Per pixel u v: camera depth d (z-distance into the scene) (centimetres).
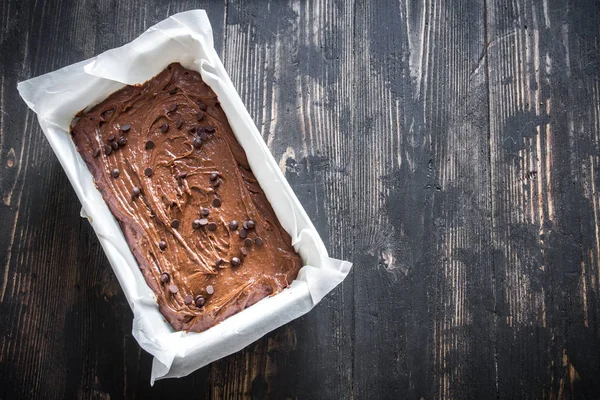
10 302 70
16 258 71
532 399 71
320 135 73
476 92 74
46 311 70
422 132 74
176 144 67
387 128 74
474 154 74
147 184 66
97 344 70
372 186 73
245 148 66
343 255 72
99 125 67
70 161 65
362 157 73
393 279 72
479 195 73
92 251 71
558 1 75
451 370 71
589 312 72
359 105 74
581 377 71
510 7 75
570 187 73
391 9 75
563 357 72
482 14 75
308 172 73
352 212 73
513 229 73
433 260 72
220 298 63
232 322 61
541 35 75
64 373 70
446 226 73
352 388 71
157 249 64
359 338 71
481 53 74
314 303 61
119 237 64
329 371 70
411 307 72
